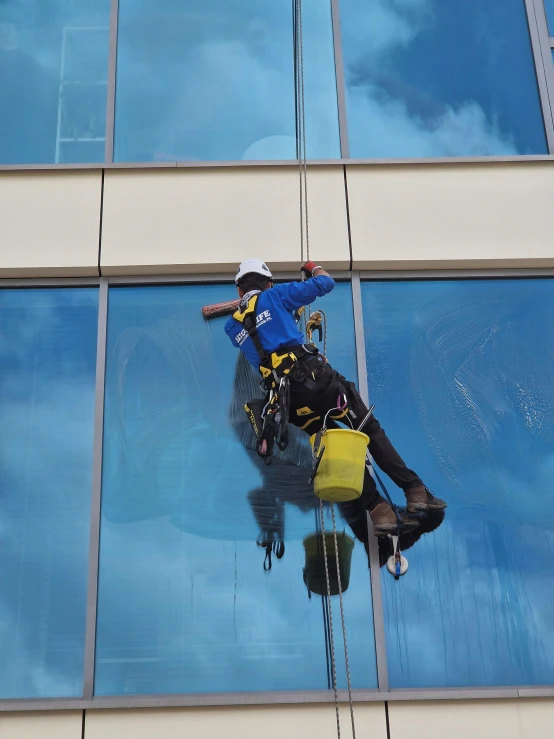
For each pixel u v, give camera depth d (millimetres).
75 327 7344
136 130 7797
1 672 6426
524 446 7078
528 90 8008
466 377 7254
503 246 7473
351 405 6562
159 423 7090
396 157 7742
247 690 6383
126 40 8039
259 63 8016
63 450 6992
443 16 8188
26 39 8039
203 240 7422
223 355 7297
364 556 6754
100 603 6590
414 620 6582
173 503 6867
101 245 7406
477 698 6273
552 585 6699
